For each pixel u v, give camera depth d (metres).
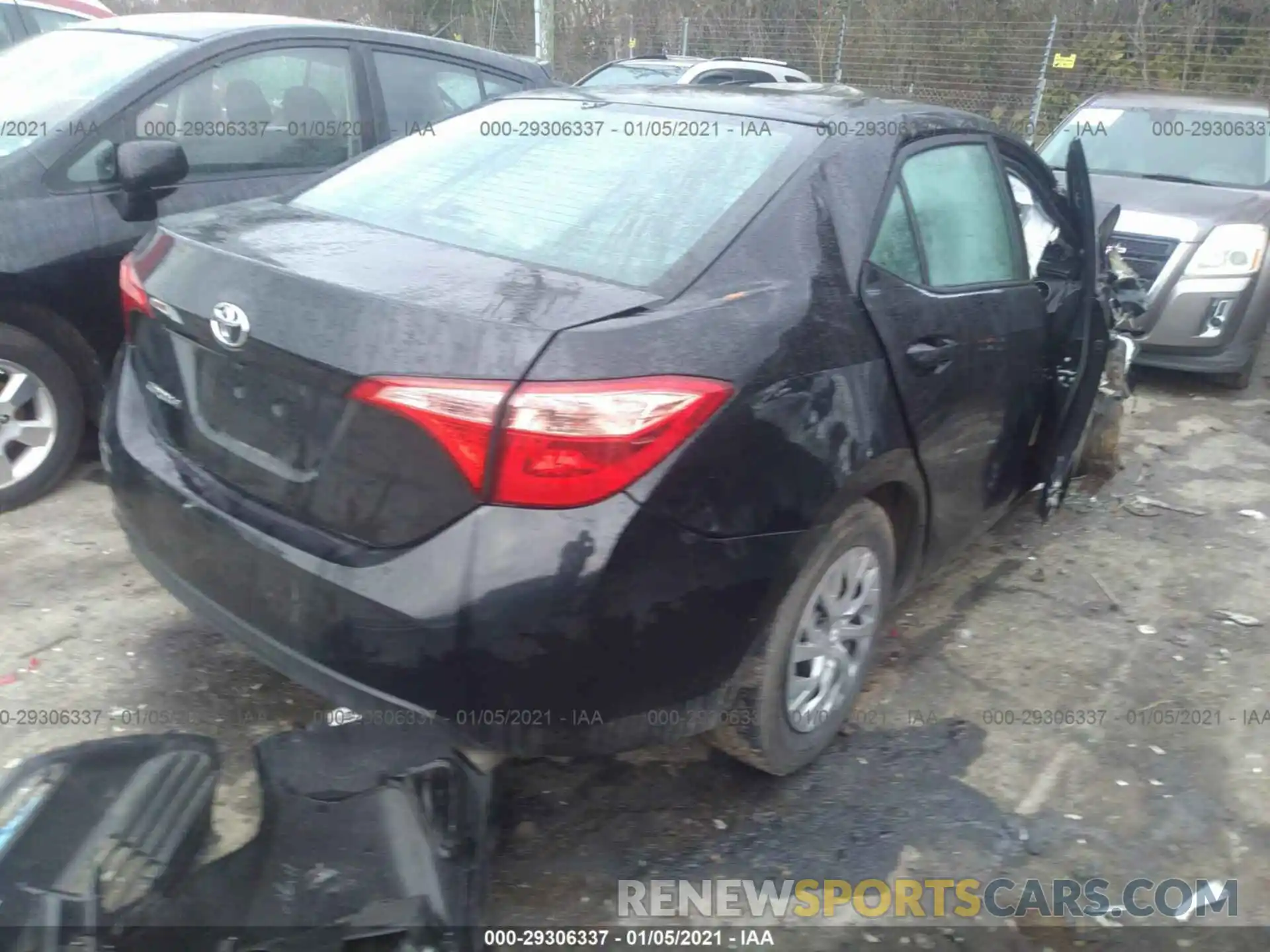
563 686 2.36
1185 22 16.41
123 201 4.39
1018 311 3.68
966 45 17.20
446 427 2.27
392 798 2.32
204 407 2.74
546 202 3.02
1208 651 4.00
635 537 2.33
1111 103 8.45
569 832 2.93
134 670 3.43
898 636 3.98
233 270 2.63
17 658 3.45
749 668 2.71
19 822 2.15
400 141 3.65
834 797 3.11
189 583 2.77
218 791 2.80
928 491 3.30
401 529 2.38
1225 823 3.11
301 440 2.51
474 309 2.39
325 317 2.43
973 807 3.11
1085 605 4.29
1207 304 6.65
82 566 4.00
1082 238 4.23
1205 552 4.79
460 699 2.36
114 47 4.89
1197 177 7.57
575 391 2.28
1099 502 5.27
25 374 4.26
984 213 3.71
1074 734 3.46
